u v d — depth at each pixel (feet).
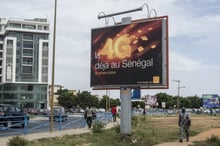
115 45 81.71
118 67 81.00
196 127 129.49
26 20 436.76
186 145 72.74
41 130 92.68
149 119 189.06
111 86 82.12
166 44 75.56
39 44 436.76
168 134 96.53
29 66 432.25
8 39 426.51
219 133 103.04
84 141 72.02
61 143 66.03
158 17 76.43
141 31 78.33
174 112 314.96
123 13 80.79
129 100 80.33
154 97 186.80
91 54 85.81
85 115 104.88
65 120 139.44
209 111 354.13
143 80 77.30
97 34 84.94
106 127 107.45
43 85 435.53
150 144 73.67
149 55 76.89
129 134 79.66
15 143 58.18
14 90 422.82
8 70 422.82
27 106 425.69
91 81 85.46
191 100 557.33
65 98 448.65
